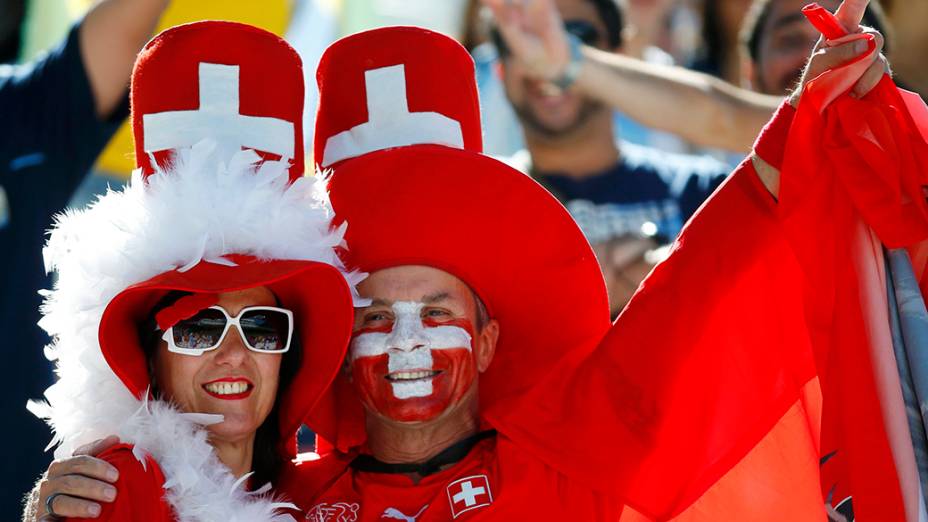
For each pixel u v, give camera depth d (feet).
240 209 39.65
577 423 41.06
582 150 58.03
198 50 41.60
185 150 40.27
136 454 38.37
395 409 41.70
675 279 40.88
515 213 42.78
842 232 39.73
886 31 57.62
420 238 42.34
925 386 38.91
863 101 39.75
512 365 45.06
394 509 41.81
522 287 43.55
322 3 65.41
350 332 40.55
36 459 47.60
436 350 41.96
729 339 40.73
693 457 40.73
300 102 42.63
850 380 39.17
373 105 43.52
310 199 40.96
